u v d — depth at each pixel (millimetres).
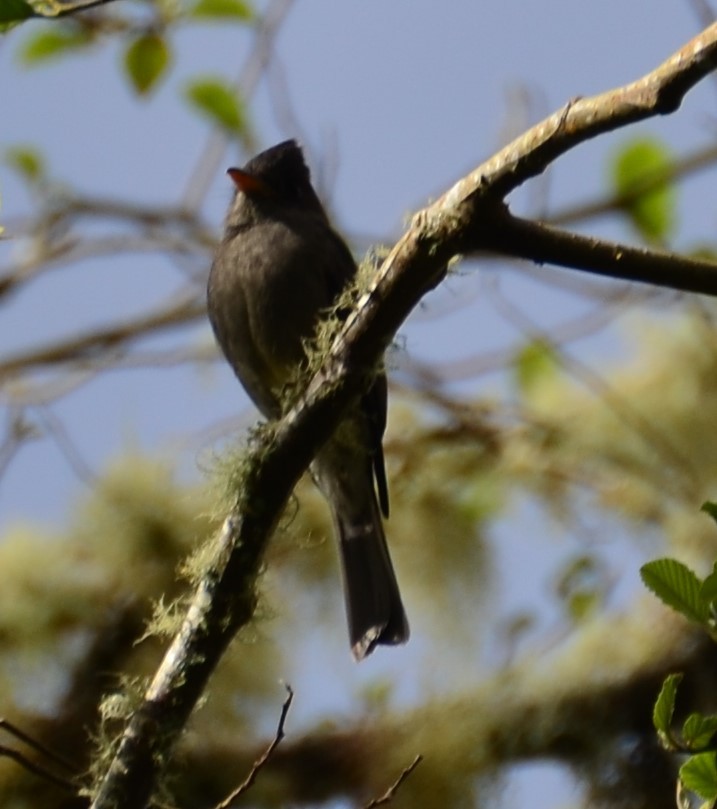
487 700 10266
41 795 9930
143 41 9273
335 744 10273
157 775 6395
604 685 10242
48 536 10469
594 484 11266
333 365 6816
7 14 6449
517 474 11305
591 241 6461
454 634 10688
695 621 5914
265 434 6910
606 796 10141
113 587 10281
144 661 10156
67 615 10227
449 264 6637
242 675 10273
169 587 10227
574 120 6176
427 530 10977
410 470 11148
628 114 6059
